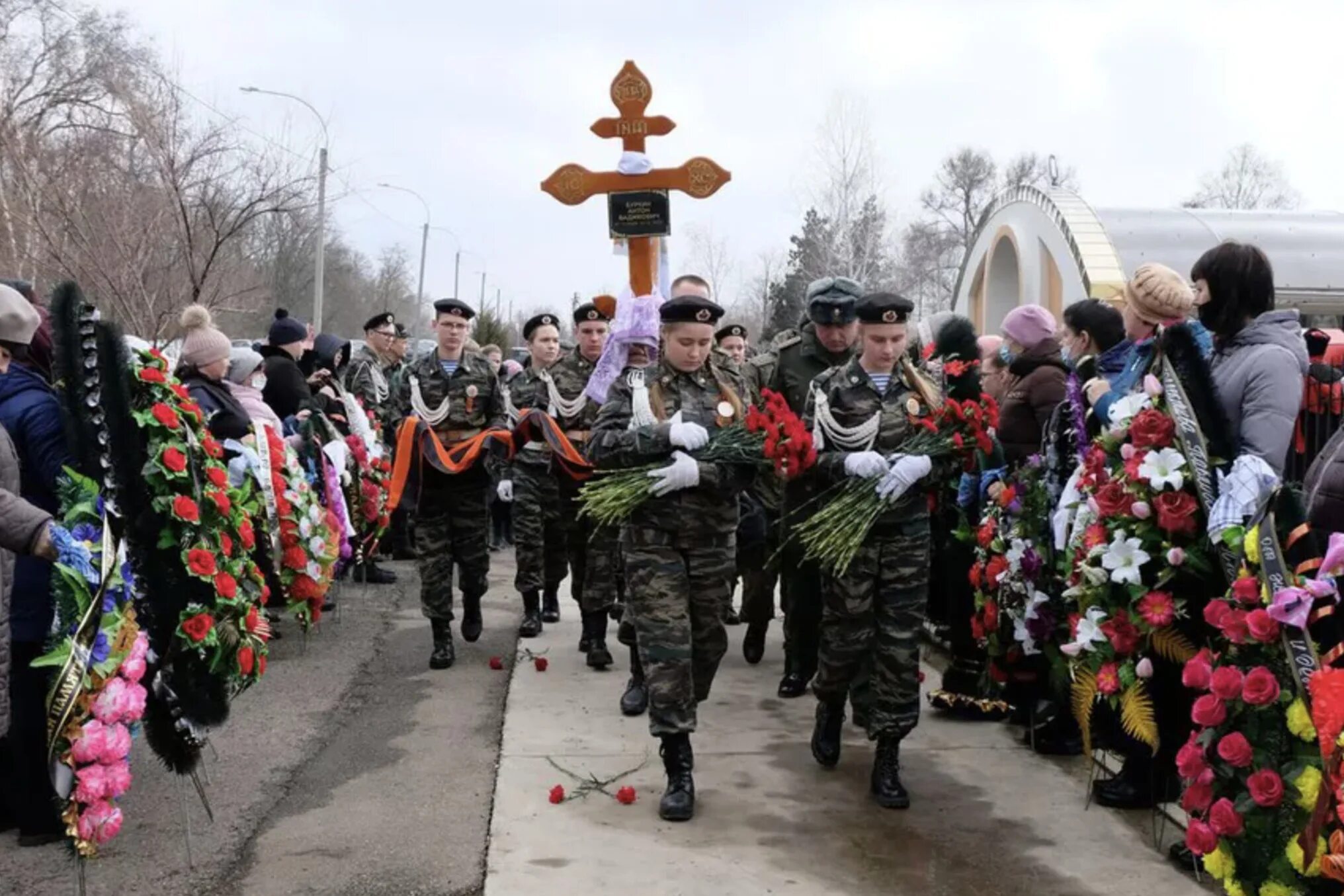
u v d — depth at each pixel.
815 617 6.07
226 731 5.57
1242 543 3.48
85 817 3.56
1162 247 13.50
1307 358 4.17
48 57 18.28
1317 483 3.44
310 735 5.54
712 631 4.75
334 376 8.84
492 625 8.06
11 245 11.22
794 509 5.50
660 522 4.59
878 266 32.75
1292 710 3.07
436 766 5.13
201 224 11.45
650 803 4.64
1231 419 3.98
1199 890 3.87
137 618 3.93
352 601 8.85
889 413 4.70
